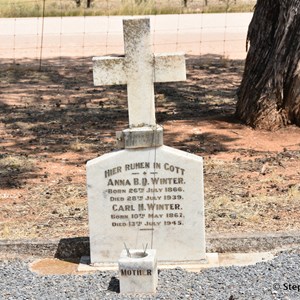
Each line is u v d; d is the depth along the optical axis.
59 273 7.45
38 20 30.64
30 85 18.62
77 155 12.09
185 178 7.41
